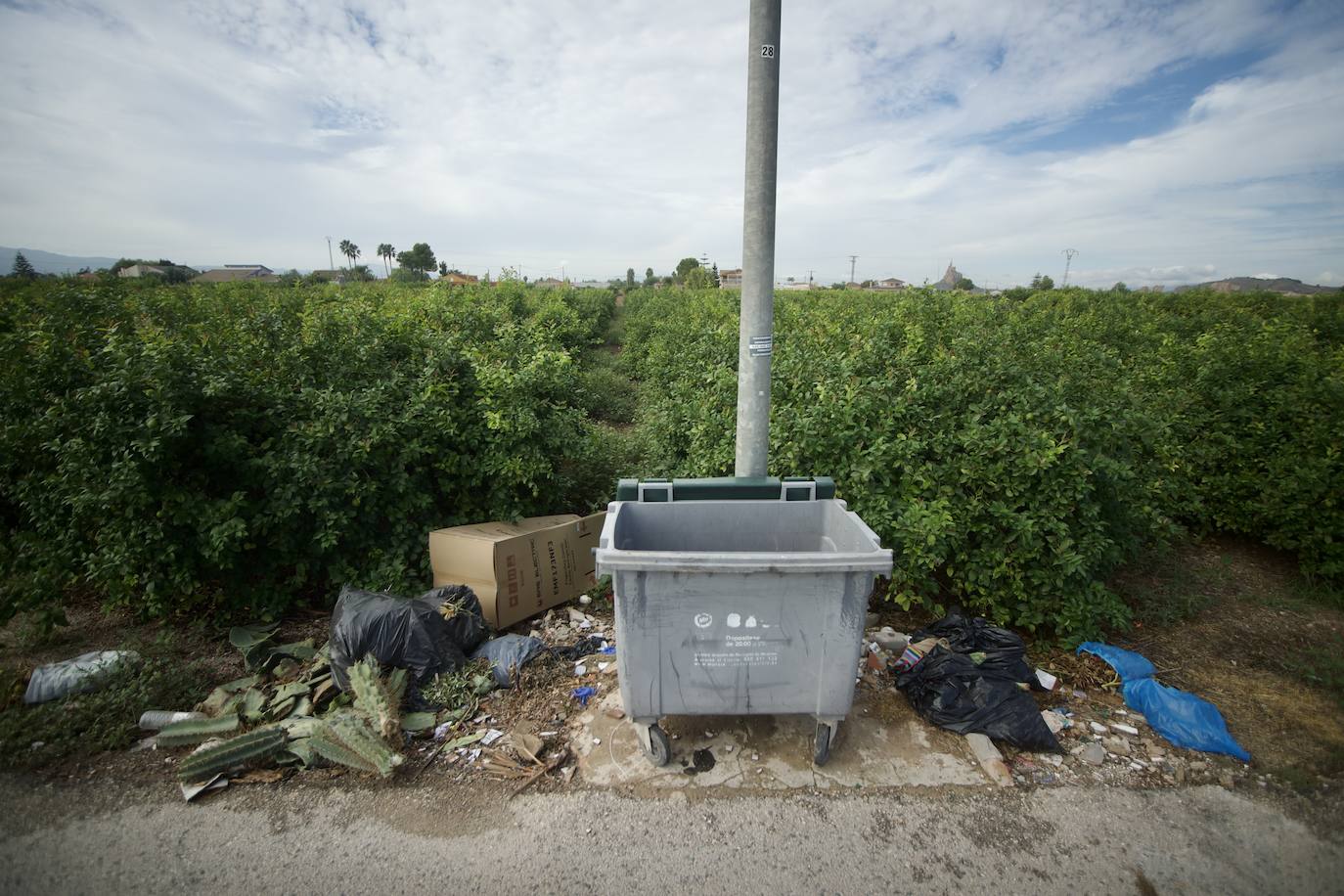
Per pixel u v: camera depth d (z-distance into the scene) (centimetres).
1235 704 343
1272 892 232
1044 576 374
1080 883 234
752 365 340
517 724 314
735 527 324
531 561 408
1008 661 332
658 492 319
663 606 257
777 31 315
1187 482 531
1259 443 522
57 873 235
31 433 371
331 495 401
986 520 392
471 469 454
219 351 435
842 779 280
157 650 365
